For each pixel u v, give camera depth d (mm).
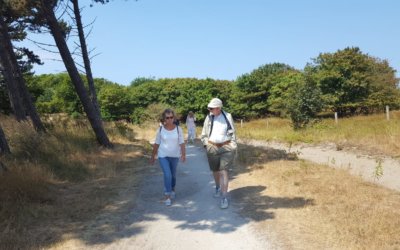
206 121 6941
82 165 10055
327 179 8133
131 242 5320
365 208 6035
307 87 26156
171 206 6961
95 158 11203
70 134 13508
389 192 7113
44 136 11914
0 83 26688
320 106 26359
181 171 10516
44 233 5547
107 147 13766
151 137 23531
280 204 6605
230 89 61906
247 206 6691
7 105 27906
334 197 6711
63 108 58812
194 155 14125
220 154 6867
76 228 5801
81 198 7359
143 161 11883
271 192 7383
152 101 61719
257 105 58312
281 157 11641
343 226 5328
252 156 11812
